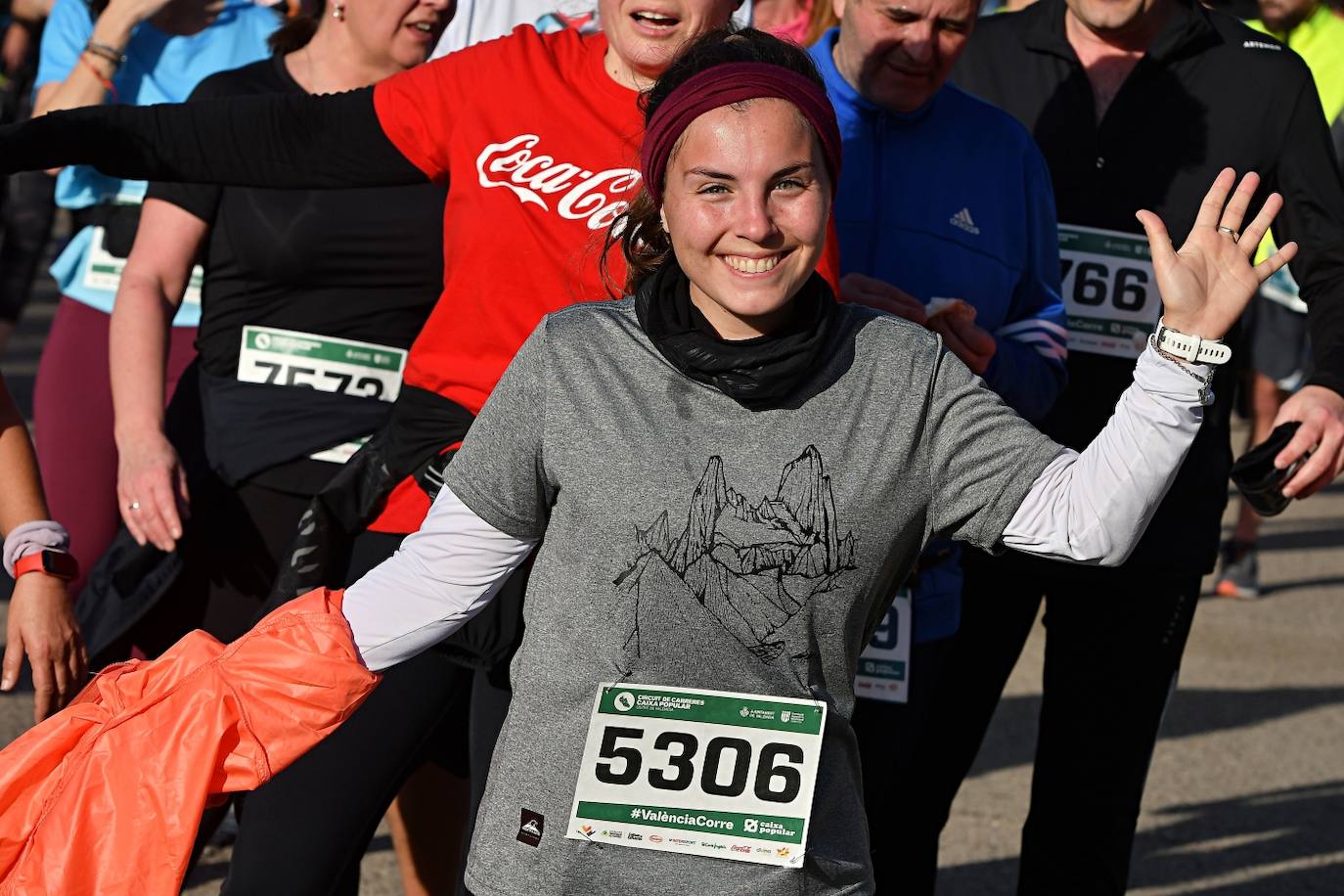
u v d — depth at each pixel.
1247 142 4.90
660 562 2.94
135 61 6.01
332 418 4.70
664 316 3.01
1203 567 4.83
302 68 4.80
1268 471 4.43
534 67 3.94
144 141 3.98
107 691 3.26
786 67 3.01
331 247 4.62
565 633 3.00
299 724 3.21
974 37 5.17
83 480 5.54
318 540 4.08
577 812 2.95
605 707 2.96
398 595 3.23
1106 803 4.84
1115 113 4.94
